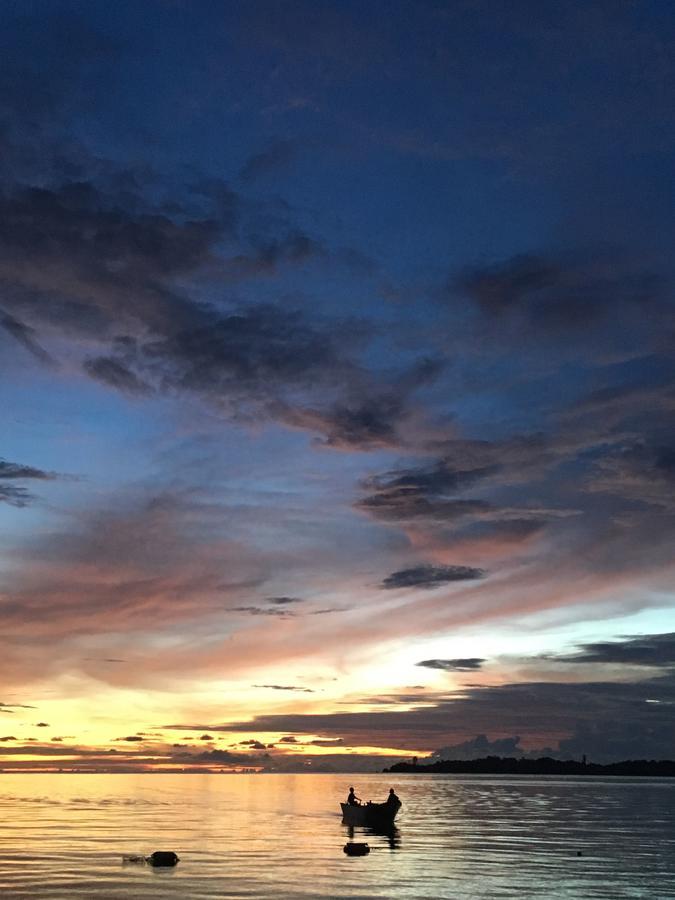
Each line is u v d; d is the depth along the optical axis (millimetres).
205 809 134500
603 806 156125
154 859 57812
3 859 59938
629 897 46000
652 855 65750
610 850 69688
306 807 143250
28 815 115250
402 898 44938
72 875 52062
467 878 52188
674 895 46719
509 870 56094
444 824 101938
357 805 95562
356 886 48625
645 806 156375
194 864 57875
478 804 162500
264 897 44844
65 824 96938
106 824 97125
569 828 95500
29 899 43812
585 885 49906
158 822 101125
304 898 44656
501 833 87500
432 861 60719
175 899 43969
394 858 62500
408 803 166375
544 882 50812
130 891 46219
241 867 56469
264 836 81250
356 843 71312
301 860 60688
